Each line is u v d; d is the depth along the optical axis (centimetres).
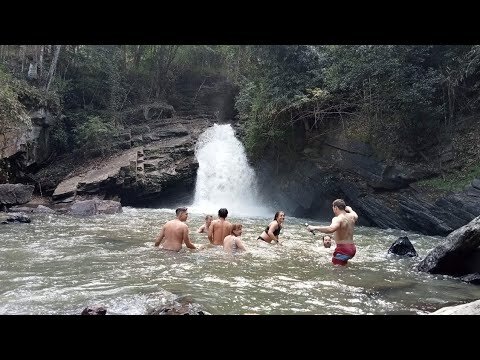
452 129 1430
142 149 1925
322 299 493
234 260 696
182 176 1859
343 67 1598
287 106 1714
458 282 623
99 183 1638
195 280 556
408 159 1469
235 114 2598
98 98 2278
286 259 725
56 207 1445
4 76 1623
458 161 1361
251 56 2022
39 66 1962
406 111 1446
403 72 1396
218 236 827
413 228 1354
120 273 579
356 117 1664
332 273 638
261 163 2003
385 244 1019
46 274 561
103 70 2202
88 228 1007
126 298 457
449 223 1235
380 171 1488
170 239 765
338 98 1677
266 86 1798
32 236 855
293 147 1864
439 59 1449
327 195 1694
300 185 1788
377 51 1429
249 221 1447
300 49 1738
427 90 1358
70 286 506
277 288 534
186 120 2384
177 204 1972
